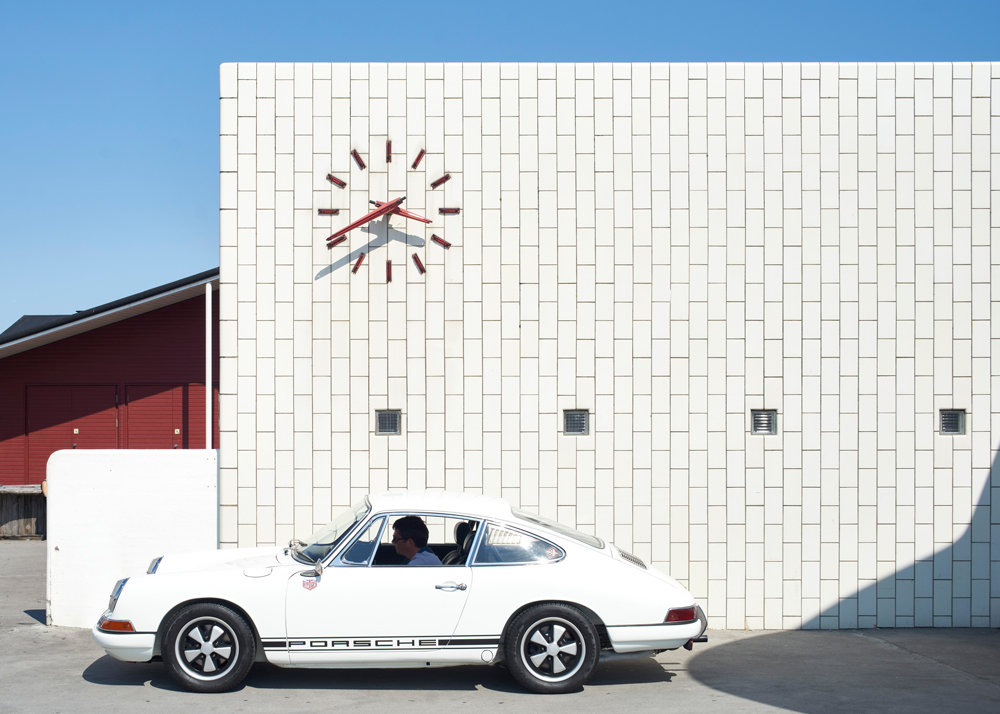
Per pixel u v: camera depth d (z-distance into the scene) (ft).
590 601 19.34
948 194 27.63
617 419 27.30
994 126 27.68
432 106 27.55
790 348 27.45
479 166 27.48
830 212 27.58
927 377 27.48
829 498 27.27
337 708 18.19
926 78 27.71
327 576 19.17
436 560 19.77
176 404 52.80
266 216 27.25
